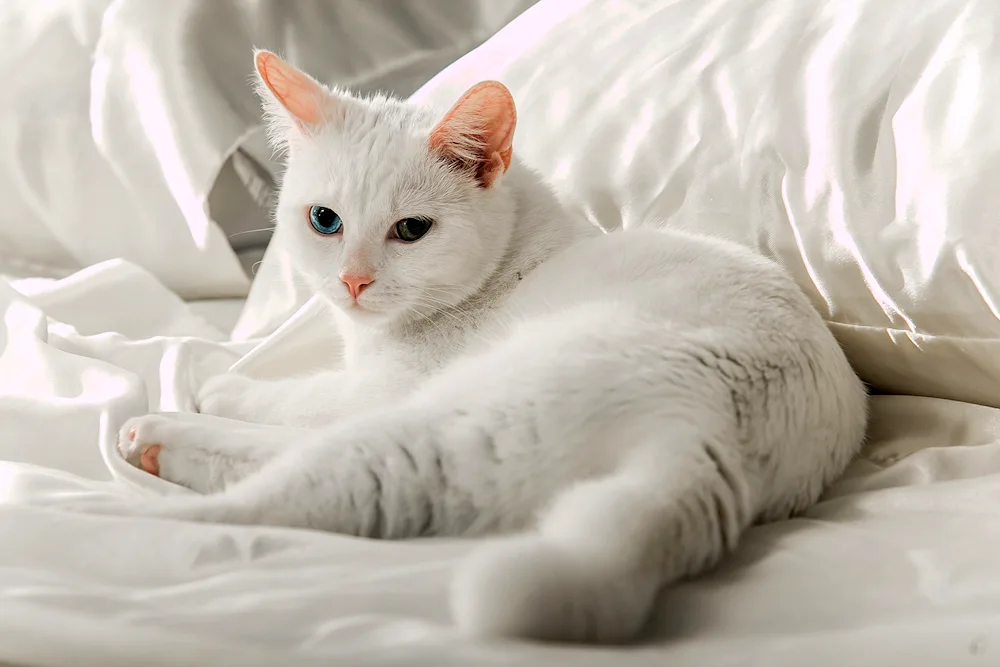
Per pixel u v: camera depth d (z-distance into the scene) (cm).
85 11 209
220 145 194
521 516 90
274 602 72
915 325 114
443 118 127
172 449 113
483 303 134
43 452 122
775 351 102
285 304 169
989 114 114
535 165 149
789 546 86
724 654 66
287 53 203
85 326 174
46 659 67
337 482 92
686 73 144
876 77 126
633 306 108
